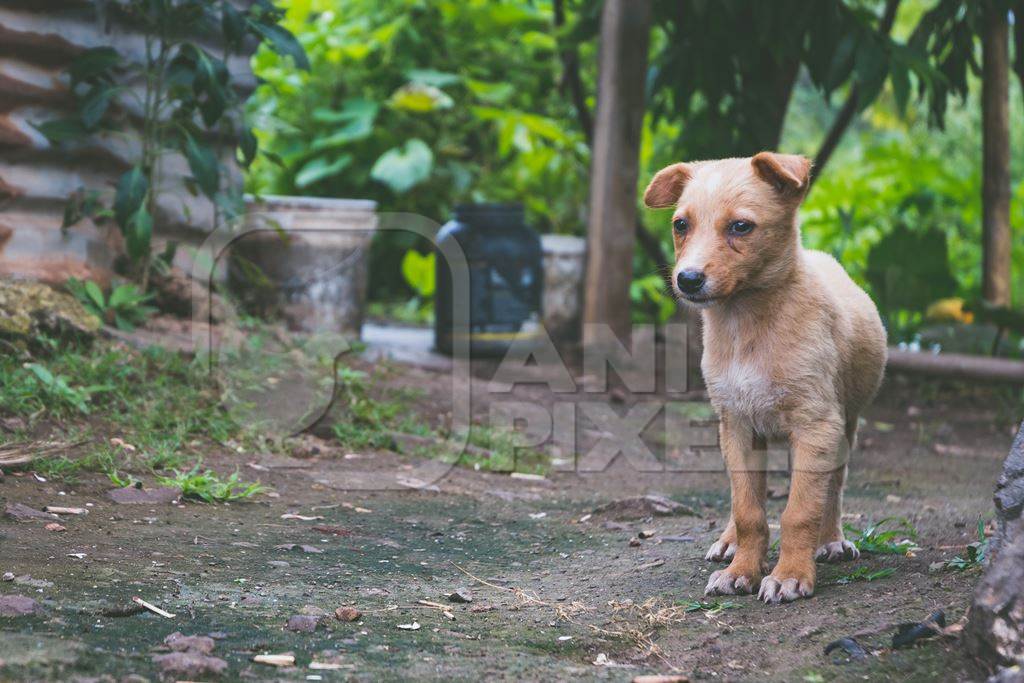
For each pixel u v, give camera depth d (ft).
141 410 16.66
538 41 38.04
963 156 41.70
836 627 10.06
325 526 13.75
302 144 36.94
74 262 18.98
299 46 19.53
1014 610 8.64
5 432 14.71
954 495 16.85
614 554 13.42
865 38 24.12
